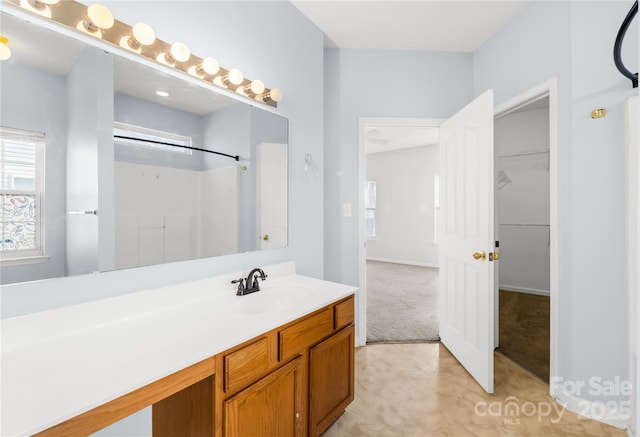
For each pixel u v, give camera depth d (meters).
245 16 1.65
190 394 1.02
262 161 1.76
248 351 1.03
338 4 1.98
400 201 6.57
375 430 1.53
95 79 1.11
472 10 2.07
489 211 1.84
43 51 1.00
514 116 4.11
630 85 1.50
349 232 2.55
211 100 1.49
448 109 2.61
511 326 2.95
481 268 1.92
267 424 1.10
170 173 1.34
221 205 1.55
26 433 0.57
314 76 2.15
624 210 1.53
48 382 0.72
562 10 1.75
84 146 1.09
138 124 1.24
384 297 3.96
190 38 1.39
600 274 1.61
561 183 1.77
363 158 2.57
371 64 2.56
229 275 1.50
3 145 0.93
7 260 0.93
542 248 3.96
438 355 2.36
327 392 1.42
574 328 1.70
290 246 1.95
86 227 1.09
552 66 1.83
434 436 1.49
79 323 1.02
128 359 0.84
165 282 1.31
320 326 1.36
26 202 0.97
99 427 0.69
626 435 1.49
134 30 1.13
